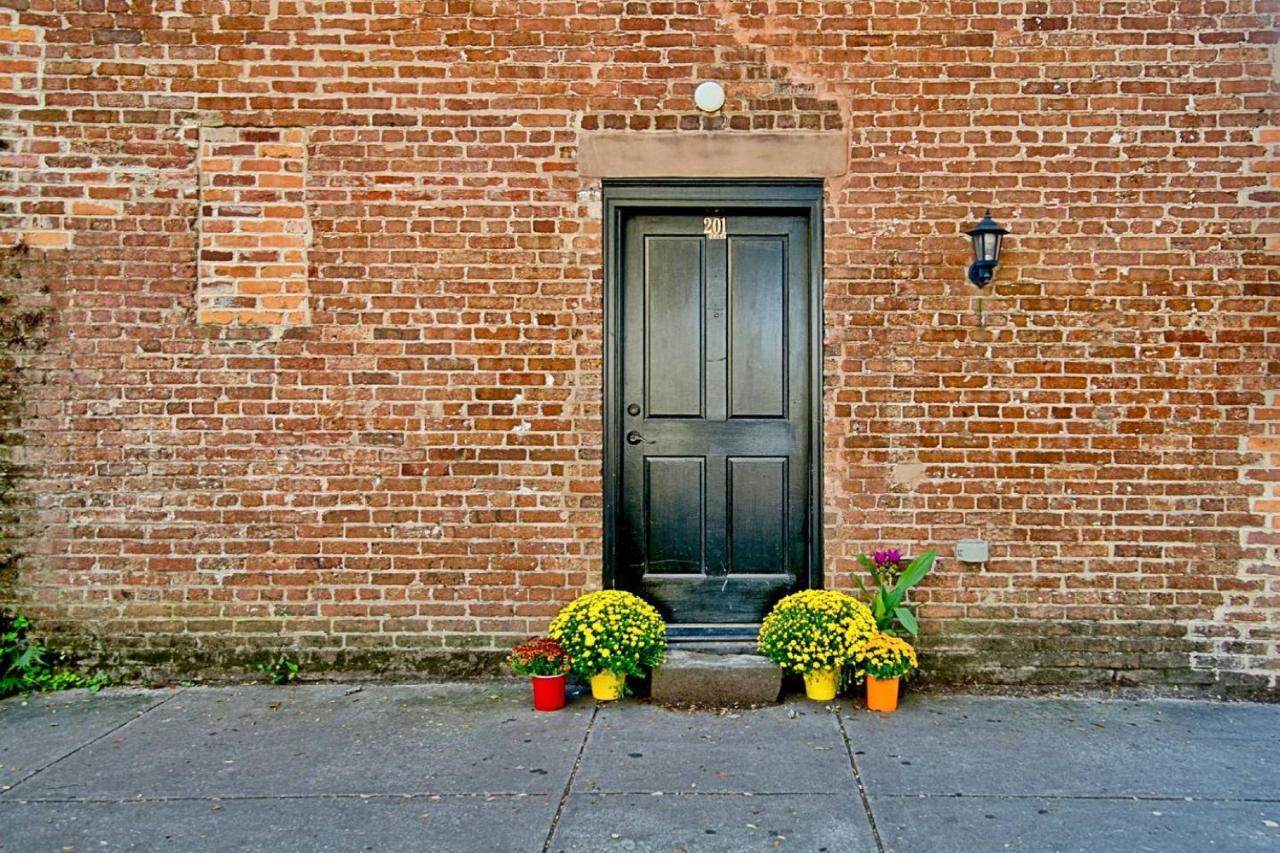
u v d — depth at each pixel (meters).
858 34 4.71
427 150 4.73
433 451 4.73
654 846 3.09
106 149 4.69
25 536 4.69
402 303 4.72
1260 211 4.63
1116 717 4.29
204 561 4.71
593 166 4.73
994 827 3.22
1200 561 4.61
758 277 4.89
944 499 4.67
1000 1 4.68
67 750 3.90
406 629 4.71
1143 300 4.64
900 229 4.70
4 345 4.68
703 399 4.89
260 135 4.72
